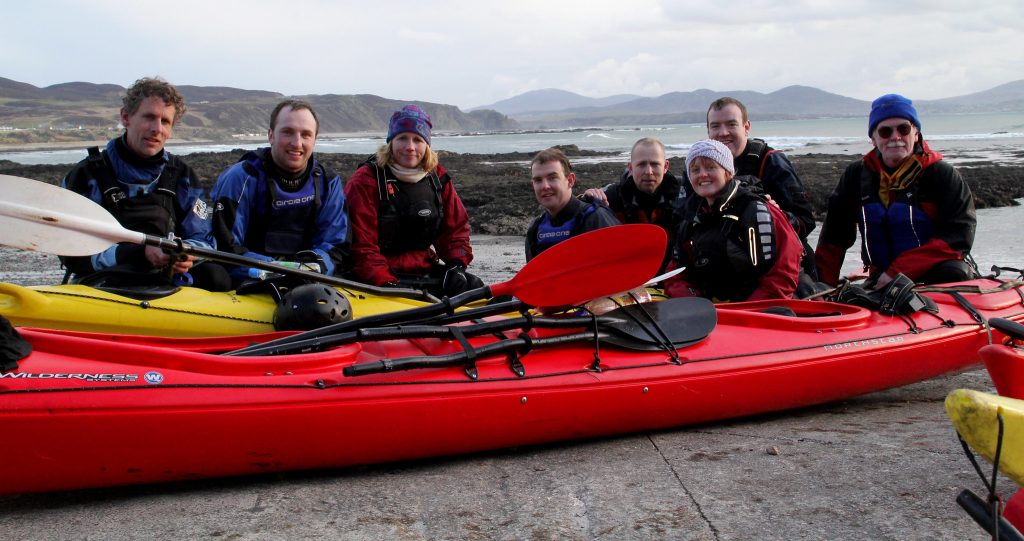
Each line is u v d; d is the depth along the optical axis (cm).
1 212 360
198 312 434
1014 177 1709
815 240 1066
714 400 392
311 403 316
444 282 540
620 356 383
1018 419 193
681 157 2855
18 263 915
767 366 402
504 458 364
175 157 462
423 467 352
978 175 1764
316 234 507
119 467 298
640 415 378
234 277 487
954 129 6988
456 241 565
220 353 388
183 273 470
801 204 561
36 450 284
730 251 481
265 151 493
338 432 322
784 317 430
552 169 492
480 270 899
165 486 325
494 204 1469
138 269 446
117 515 295
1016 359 224
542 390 354
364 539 279
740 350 405
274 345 357
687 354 394
